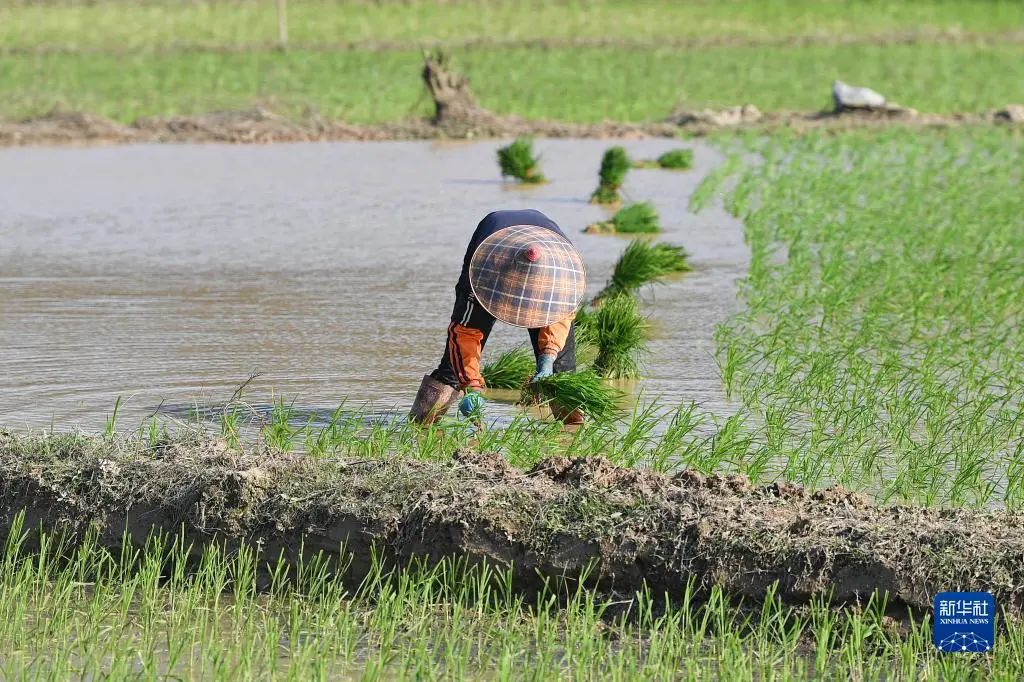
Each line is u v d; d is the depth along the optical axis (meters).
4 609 27.91
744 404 40.56
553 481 30.86
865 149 105.62
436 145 116.00
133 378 42.06
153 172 97.12
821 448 36.78
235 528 30.25
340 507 29.94
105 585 29.67
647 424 36.91
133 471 31.47
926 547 27.30
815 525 28.25
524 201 84.12
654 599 28.36
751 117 130.75
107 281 58.00
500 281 36.34
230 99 138.12
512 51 181.50
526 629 27.59
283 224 74.38
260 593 29.52
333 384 41.81
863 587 27.19
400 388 41.50
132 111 131.00
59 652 26.30
